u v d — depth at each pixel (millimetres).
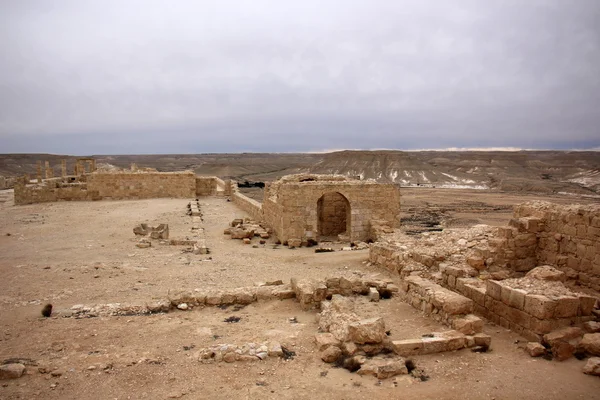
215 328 11016
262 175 130625
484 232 16203
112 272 16750
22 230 26359
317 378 8266
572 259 13227
